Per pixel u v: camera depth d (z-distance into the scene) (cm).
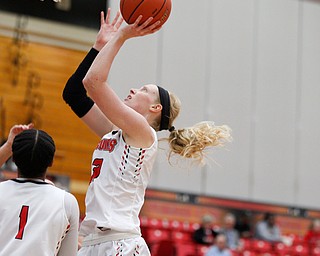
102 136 691
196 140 640
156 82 2448
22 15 2145
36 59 2150
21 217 534
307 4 2831
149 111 642
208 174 2517
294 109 2739
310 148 2753
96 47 686
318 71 2816
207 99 2555
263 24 2722
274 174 2656
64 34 2202
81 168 2167
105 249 591
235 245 2112
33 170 550
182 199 2433
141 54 2423
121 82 2362
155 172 2400
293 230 2656
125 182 604
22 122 2095
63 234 550
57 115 2156
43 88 2147
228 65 2619
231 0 2666
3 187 548
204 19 2597
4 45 2108
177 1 2548
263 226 2353
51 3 2192
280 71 2730
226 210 2520
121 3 600
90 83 581
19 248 525
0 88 2081
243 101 2630
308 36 2814
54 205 543
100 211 596
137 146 607
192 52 2548
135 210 610
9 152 630
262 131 2653
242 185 2586
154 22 594
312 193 2731
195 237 2048
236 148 2591
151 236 2050
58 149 2138
